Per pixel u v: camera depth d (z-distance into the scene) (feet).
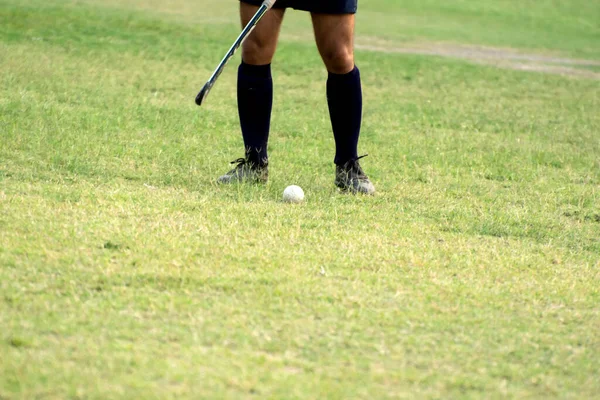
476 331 34.22
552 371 31.19
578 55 182.80
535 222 52.31
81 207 46.16
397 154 70.74
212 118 79.87
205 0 221.46
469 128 88.28
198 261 39.14
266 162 56.85
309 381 28.86
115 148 61.93
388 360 30.99
